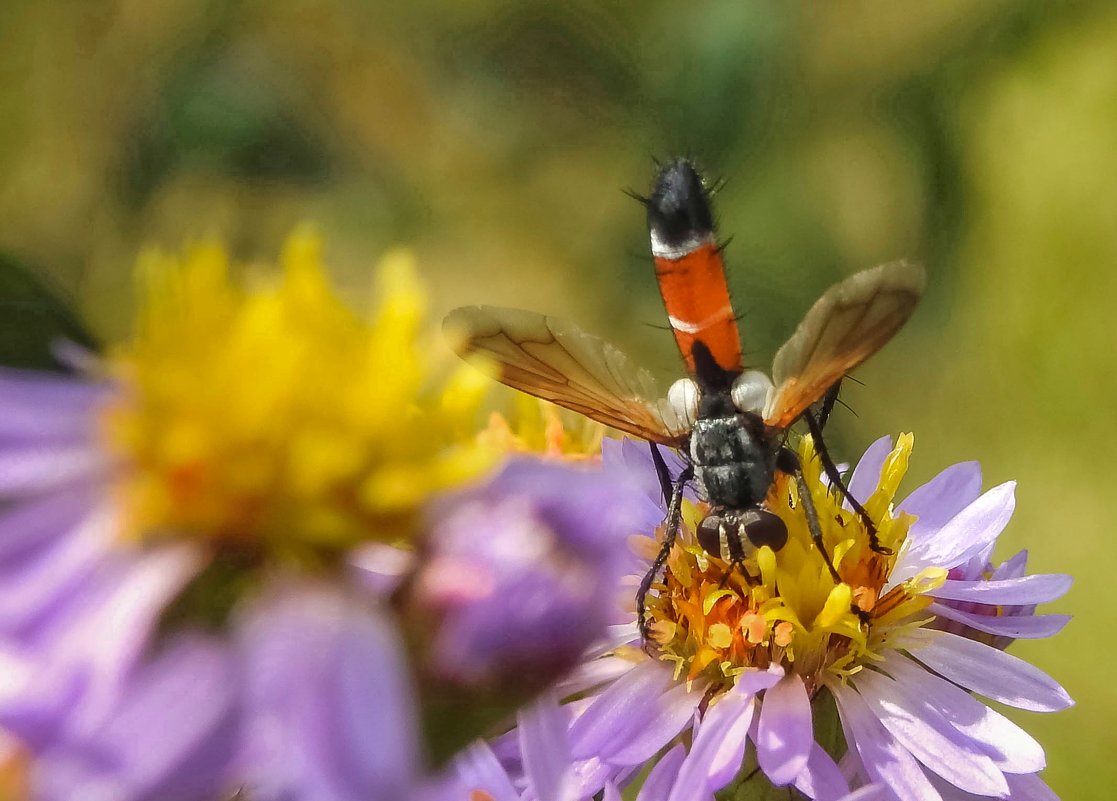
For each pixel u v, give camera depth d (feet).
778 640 0.28
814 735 0.28
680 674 0.29
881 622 0.29
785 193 0.54
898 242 0.55
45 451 0.24
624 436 0.30
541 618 0.24
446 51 0.62
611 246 0.58
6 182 0.54
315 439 0.24
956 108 0.56
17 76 0.55
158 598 0.24
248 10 0.57
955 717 0.28
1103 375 0.50
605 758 0.28
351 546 0.24
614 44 0.58
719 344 0.30
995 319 0.53
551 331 0.30
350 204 0.58
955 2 0.56
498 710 0.24
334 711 0.23
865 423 0.52
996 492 0.30
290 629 0.24
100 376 0.24
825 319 0.30
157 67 0.56
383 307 0.25
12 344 0.25
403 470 0.24
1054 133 0.53
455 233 0.59
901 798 0.28
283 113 0.57
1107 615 0.45
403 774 0.22
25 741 0.21
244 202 0.57
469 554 0.24
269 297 0.25
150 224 0.56
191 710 0.22
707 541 0.29
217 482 0.24
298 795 0.22
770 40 0.56
